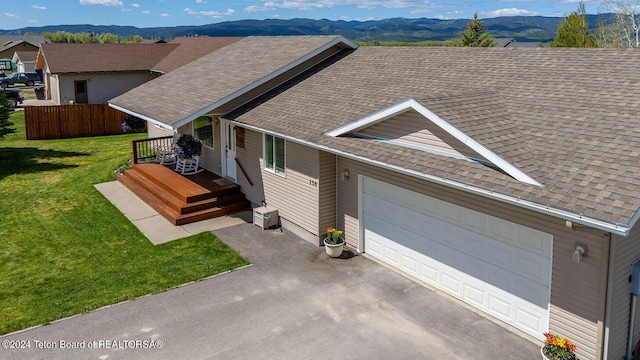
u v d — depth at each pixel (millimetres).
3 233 14727
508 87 11672
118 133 32031
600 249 7832
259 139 15320
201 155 19156
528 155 8789
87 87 36969
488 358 8680
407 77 14164
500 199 8156
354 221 13078
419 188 11062
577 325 8383
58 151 26000
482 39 61906
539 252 8883
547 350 8164
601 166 7961
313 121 13141
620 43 44531
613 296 7969
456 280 10648
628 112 9250
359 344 9148
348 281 11547
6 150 26219
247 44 21906
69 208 16828
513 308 9531
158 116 15820
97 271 12211
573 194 7496
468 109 10109
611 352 8227
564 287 8484
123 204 17125
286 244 13672
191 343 9250
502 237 9500
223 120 17203
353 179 12852
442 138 9828
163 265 12469
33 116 29438
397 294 10930
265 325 9789
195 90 17547
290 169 14133
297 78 17031
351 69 16328
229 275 11914
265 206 15492
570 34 44562
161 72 36688
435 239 10977
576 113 9742
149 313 10297
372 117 10953
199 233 14484
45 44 38281
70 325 9891
